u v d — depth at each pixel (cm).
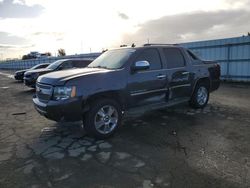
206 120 576
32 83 1236
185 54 635
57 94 434
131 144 437
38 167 357
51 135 500
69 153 404
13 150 425
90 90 442
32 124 588
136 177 321
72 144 445
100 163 364
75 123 581
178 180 311
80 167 354
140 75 514
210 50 1505
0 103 905
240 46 1350
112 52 575
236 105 736
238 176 318
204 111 662
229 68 1422
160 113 645
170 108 697
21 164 369
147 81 525
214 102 784
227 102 784
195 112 653
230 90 1059
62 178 324
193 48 1599
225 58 1433
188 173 329
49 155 399
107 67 520
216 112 650
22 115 688
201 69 668
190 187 296
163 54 576
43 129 544
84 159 380
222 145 423
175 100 605
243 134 477
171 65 588
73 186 305
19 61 5044
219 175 321
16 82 1900
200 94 686
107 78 466
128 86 494
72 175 331
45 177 328
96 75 457
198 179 313
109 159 377
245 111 659
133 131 507
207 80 700
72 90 429
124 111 504
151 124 552
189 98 650
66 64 1202
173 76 582
